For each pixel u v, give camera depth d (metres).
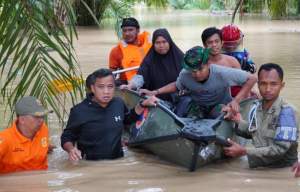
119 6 17.66
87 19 27.44
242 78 5.29
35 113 4.66
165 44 6.05
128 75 7.19
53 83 4.88
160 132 5.07
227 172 4.86
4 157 4.74
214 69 5.33
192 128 4.77
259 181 4.57
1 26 4.64
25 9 4.66
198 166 4.89
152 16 39.16
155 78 6.18
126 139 5.94
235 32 6.36
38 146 4.87
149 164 5.13
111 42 19.44
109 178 4.69
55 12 4.80
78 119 5.19
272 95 4.79
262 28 25.16
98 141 5.24
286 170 4.89
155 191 4.33
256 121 4.93
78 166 5.05
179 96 5.62
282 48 16.34
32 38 4.70
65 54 5.35
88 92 5.30
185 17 37.31
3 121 6.72
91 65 12.65
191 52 5.18
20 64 4.70
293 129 4.74
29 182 4.57
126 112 5.54
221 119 5.16
